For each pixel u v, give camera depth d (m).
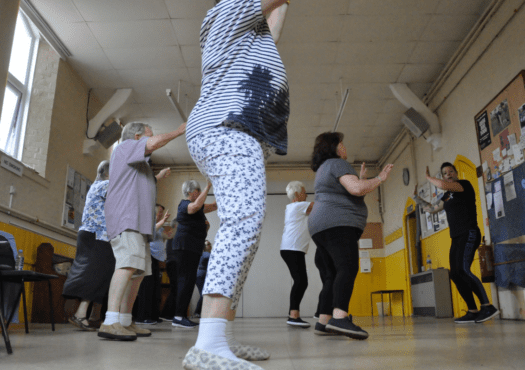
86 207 3.11
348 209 2.19
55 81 5.45
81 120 6.28
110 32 5.27
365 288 9.07
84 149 6.32
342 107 6.20
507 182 4.48
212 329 0.95
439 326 3.37
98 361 1.30
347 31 5.20
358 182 2.12
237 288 1.01
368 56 5.71
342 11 4.84
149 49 5.62
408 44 5.48
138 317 4.11
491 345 1.70
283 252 3.62
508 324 3.41
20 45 5.18
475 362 1.19
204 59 1.24
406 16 4.95
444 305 5.64
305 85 6.41
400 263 8.22
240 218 1.02
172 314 5.08
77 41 5.43
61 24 5.11
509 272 4.41
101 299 3.02
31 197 4.75
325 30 5.17
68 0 4.72
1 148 4.79
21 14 5.09
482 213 5.05
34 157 5.12
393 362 1.22
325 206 2.23
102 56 5.75
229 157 1.08
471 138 5.34
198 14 4.96
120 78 6.30
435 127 6.28
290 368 1.12
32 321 4.37
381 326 3.68
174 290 5.12
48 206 5.14
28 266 4.55
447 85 5.97
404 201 8.02
